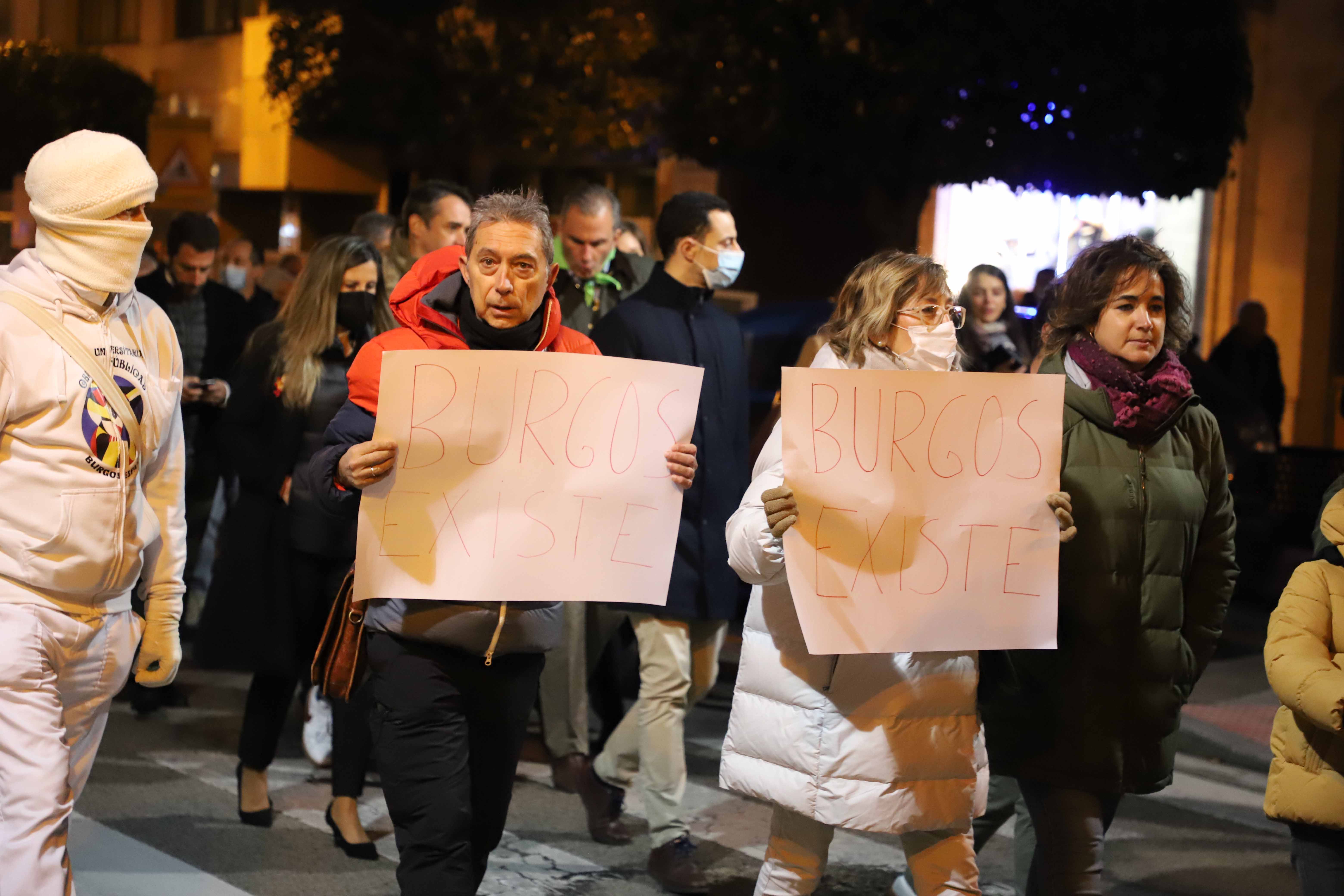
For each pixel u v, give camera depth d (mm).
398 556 3041
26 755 2906
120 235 3107
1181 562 3320
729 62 9578
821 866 3326
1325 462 10789
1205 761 6527
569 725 5434
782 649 3195
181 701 6738
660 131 10812
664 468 3170
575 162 15453
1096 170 9273
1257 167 16172
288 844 4762
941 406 3066
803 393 3020
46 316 3070
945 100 9125
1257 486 10430
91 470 3102
